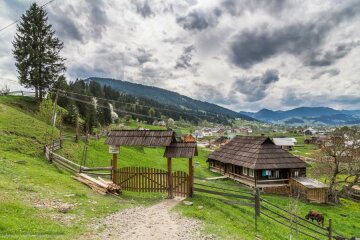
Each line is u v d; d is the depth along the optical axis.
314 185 51.00
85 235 15.68
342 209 48.06
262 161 53.91
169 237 16.95
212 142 176.88
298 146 172.50
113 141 28.91
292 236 25.11
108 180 30.91
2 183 22.62
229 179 61.47
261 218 27.62
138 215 20.95
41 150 41.47
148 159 63.03
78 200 22.47
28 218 16.31
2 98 77.94
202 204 25.61
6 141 39.94
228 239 17.64
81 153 46.59
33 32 80.81
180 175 27.70
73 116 84.50
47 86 83.00
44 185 24.88
